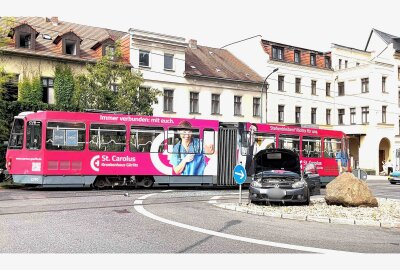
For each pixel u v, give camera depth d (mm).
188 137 21891
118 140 20391
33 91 30344
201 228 9914
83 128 19734
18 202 14391
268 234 9352
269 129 24219
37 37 32781
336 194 14477
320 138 26484
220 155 22516
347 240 8859
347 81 50812
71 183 19344
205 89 39500
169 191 20281
